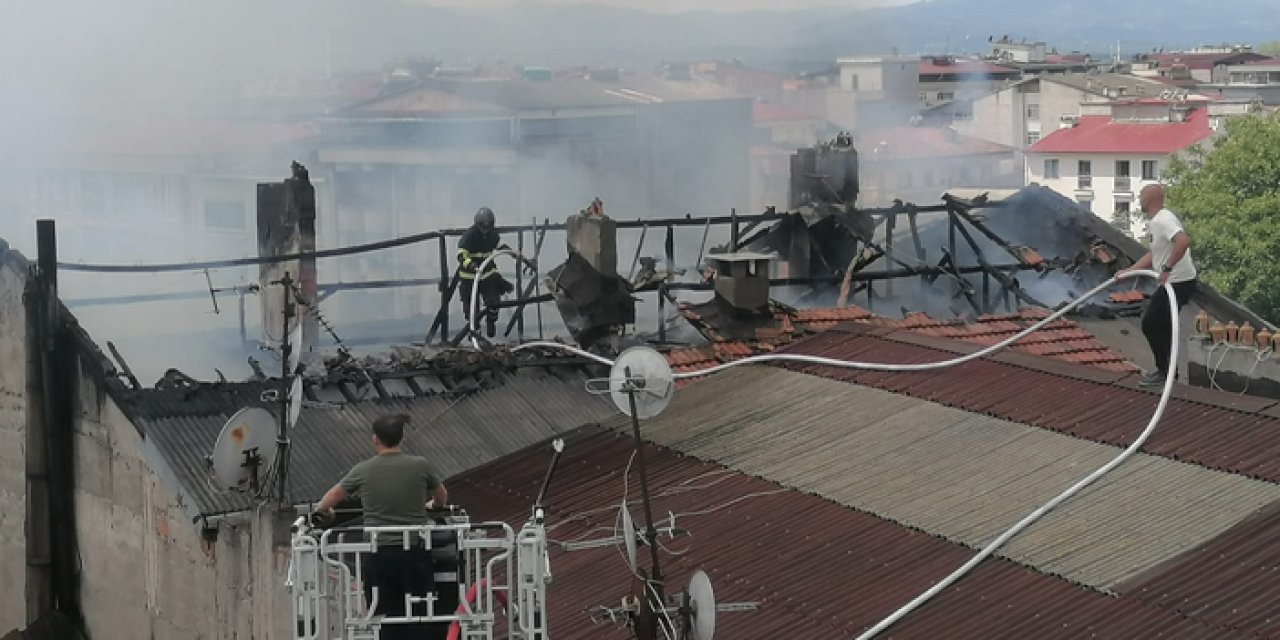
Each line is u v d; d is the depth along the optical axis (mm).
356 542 19047
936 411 26234
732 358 33656
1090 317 39844
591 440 29391
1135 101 172250
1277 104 198375
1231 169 118750
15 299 31516
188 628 27688
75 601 31609
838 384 28703
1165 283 24484
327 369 32531
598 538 24812
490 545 18172
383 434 18703
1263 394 27375
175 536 27797
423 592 18219
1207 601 18688
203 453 28094
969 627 19312
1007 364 27766
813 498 24125
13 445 32125
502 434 31250
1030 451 23797
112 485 30062
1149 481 21953
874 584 20922
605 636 21500
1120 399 24984
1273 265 114062
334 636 19266
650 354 22234
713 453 26969
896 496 23328
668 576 22656
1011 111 194625
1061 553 20422
